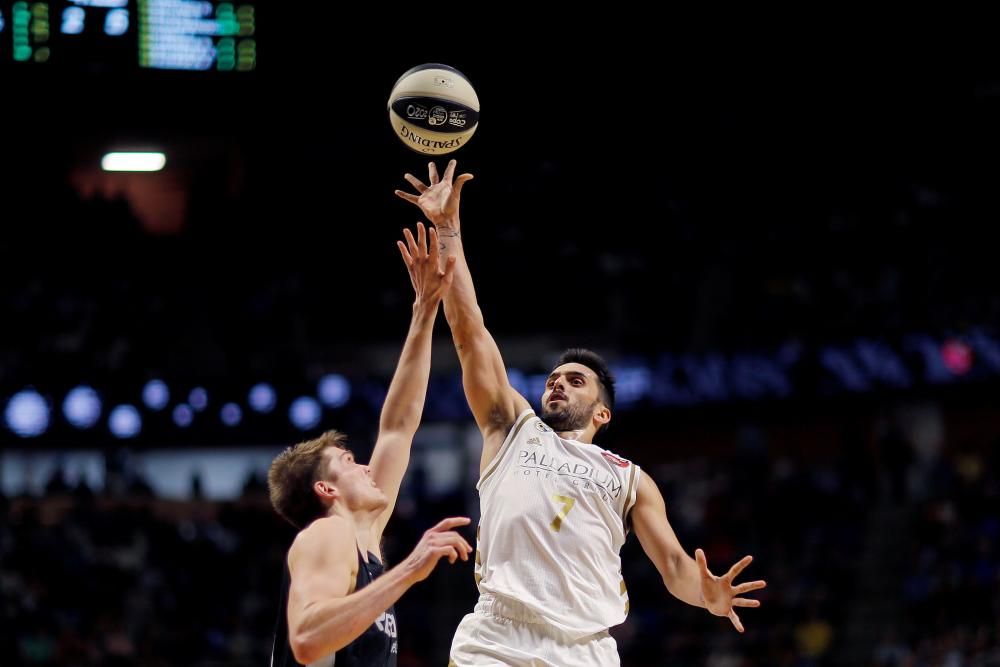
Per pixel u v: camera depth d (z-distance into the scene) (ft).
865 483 71.97
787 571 65.36
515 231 79.92
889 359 74.90
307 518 15.92
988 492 67.97
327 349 77.97
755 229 80.79
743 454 77.10
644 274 80.02
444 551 13.24
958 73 71.97
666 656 59.00
